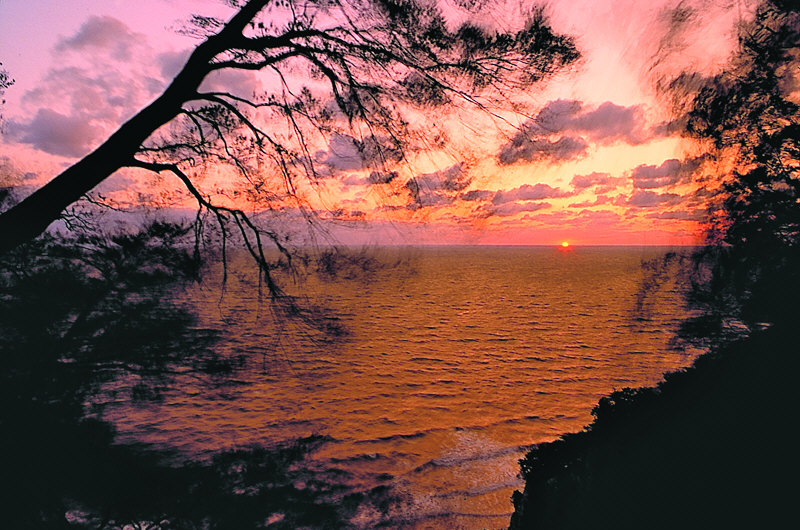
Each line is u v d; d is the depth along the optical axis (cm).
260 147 383
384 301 5700
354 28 330
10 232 258
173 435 1534
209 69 316
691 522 294
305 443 873
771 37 412
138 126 296
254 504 384
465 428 1714
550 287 7762
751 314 495
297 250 400
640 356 2416
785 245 468
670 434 427
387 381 2319
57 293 276
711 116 431
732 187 480
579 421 1797
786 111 442
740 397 439
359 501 1109
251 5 301
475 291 7156
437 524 1047
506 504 1144
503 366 2688
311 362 2436
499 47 315
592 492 386
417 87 346
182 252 363
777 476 318
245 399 1933
